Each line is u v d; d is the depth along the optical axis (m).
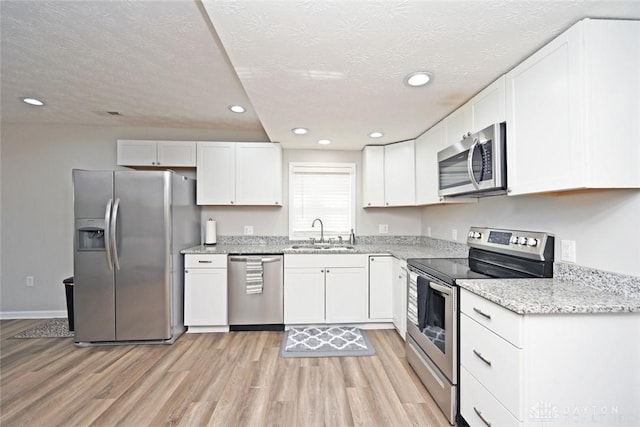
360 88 2.00
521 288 1.49
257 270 3.06
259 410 1.85
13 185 3.49
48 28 1.73
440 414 1.81
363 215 3.84
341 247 3.52
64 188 3.53
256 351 2.65
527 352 1.20
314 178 3.84
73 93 2.66
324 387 2.09
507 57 1.61
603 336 1.23
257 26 1.36
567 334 1.21
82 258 2.73
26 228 3.50
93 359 2.50
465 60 1.64
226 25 1.35
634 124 1.27
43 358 2.52
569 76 1.32
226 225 3.72
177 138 3.64
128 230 2.75
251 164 3.46
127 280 2.76
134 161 3.35
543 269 1.71
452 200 2.54
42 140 3.50
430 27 1.37
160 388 2.08
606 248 1.42
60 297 3.53
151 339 2.79
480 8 1.24
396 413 1.82
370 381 2.17
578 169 1.27
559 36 1.37
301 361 2.46
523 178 1.60
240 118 3.30
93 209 2.73
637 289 1.28
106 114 3.18
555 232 1.71
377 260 3.16
